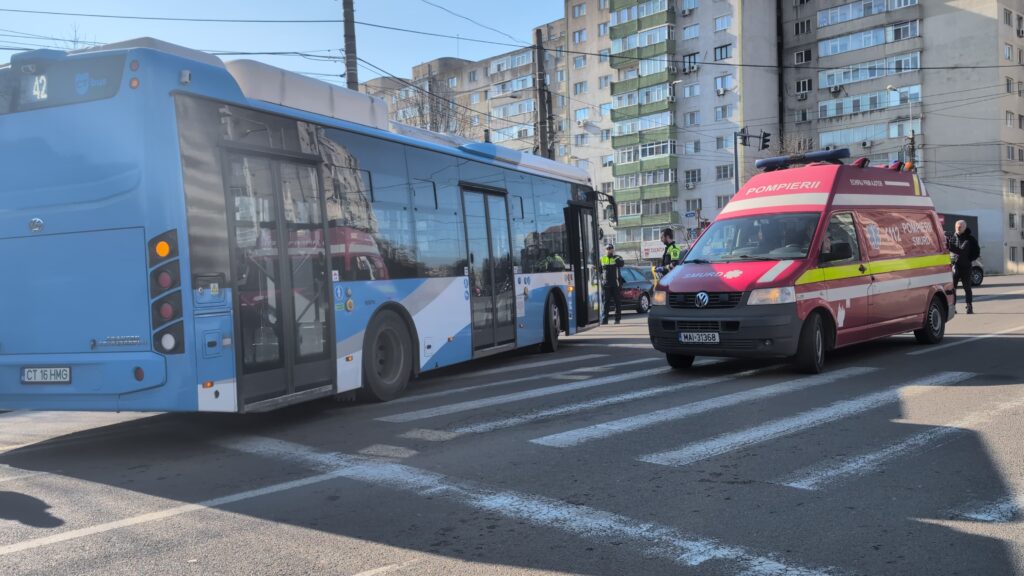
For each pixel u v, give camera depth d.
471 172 10.62
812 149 60.72
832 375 8.94
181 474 5.68
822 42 61.09
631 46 65.69
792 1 63.19
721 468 5.25
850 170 10.37
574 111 72.81
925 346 11.29
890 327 10.45
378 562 3.76
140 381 6.11
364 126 8.54
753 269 9.02
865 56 59.06
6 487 5.46
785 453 5.59
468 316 10.26
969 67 55.06
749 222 9.94
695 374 9.51
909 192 11.53
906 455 5.43
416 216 9.25
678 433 6.32
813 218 9.55
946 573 3.45
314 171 7.61
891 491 4.64
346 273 7.95
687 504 4.52
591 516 4.35
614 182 68.38
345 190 8.02
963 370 8.99
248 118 6.82
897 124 57.69
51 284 6.40
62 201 6.35
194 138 6.30
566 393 8.50
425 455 5.92
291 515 4.55
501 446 6.10
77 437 7.50
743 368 9.80
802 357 8.90
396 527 4.27
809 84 62.22
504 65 78.75
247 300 6.66
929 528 4.01
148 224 6.11
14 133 6.50
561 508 4.51
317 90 7.86
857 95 59.44
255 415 8.10
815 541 3.88
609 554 3.78
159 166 6.11
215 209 6.41
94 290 6.28
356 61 17.94
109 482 5.52
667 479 5.04
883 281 10.27
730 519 4.24
